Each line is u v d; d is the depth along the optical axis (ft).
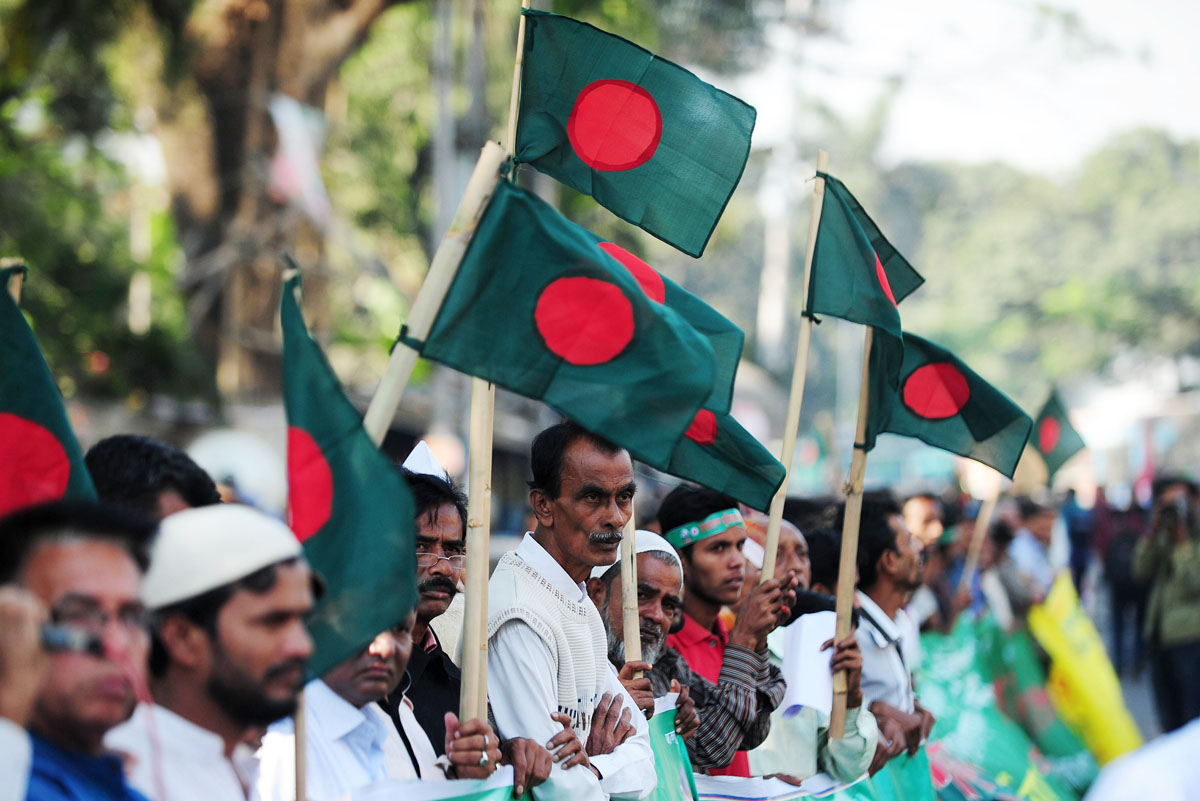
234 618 9.39
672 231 16.24
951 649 31.17
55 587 8.79
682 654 19.11
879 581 23.72
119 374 72.69
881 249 20.24
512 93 15.93
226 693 9.48
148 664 9.66
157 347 73.77
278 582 9.52
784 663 20.07
